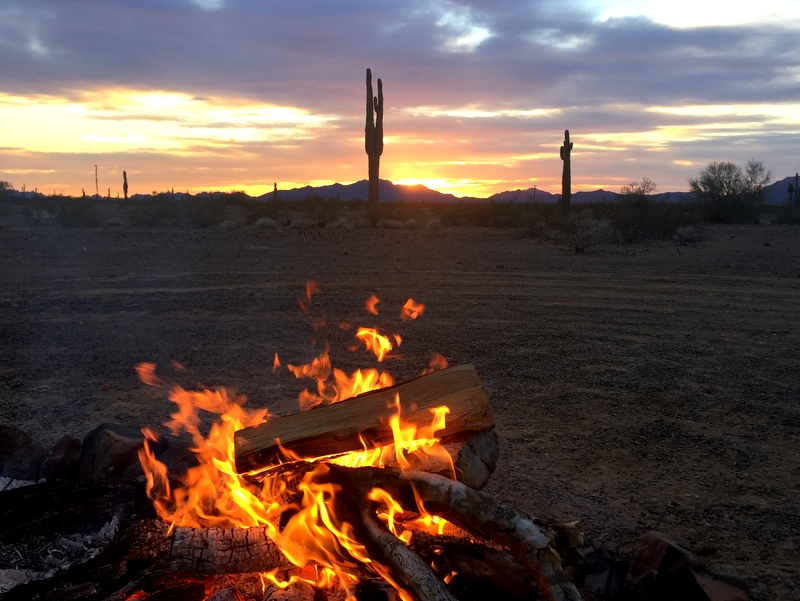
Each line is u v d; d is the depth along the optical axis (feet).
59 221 113.29
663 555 11.17
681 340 32.53
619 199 117.60
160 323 35.91
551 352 29.89
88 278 52.29
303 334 33.30
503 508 9.50
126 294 45.11
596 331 34.40
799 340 32.65
